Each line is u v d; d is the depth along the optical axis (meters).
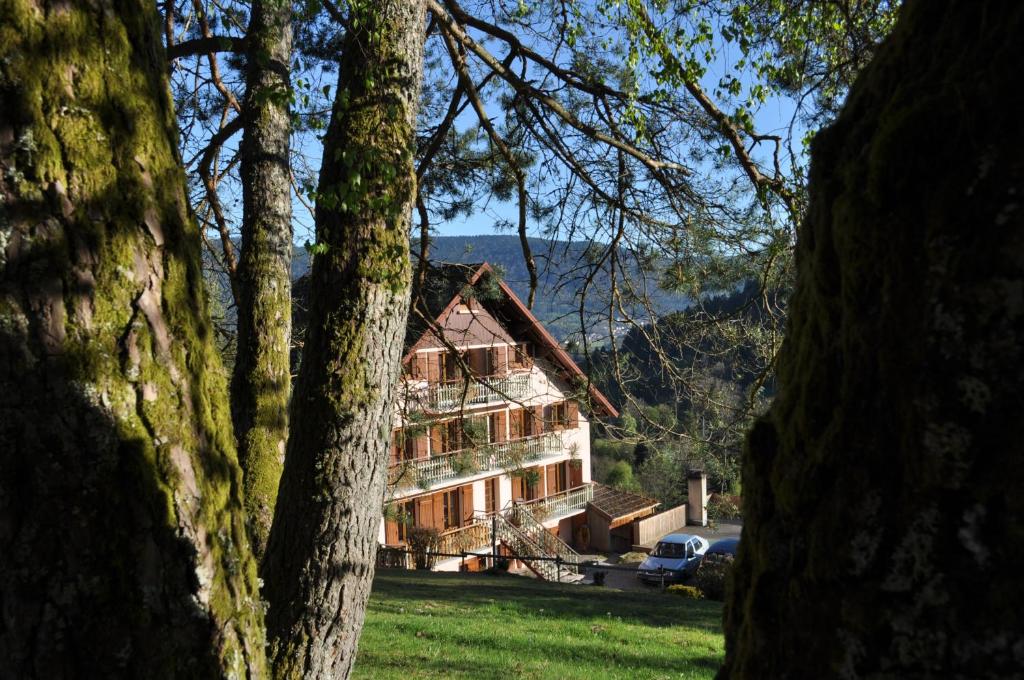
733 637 1.30
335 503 3.91
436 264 7.98
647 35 6.41
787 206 6.20
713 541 25.72
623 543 27.52
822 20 6.45
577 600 12.73
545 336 18.66
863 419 1.07
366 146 4.22
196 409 1.84
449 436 10.08
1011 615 0.92
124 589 1.64
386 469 4.16
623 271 7.58
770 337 6.95
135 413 1.68
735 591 1.31
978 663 0.94
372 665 7.82
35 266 1.59
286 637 3.79
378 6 4.40
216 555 1.82
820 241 1.18
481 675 7.75
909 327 1.02
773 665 1.16
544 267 7.75
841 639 1.06
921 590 0.99
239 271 5.36
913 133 1.03
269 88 4.40
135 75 1.80
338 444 3.94
